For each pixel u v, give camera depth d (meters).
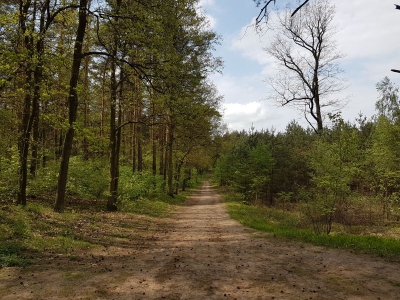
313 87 22.72
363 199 19.27
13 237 8.06
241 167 33.06
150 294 5.10
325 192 13.30
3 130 12.99
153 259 7.62
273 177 31.67
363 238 9.99
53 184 15.08
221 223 14.88
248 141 44.78
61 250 7.74
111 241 9.55
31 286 5.29
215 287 5.51
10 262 6.36
